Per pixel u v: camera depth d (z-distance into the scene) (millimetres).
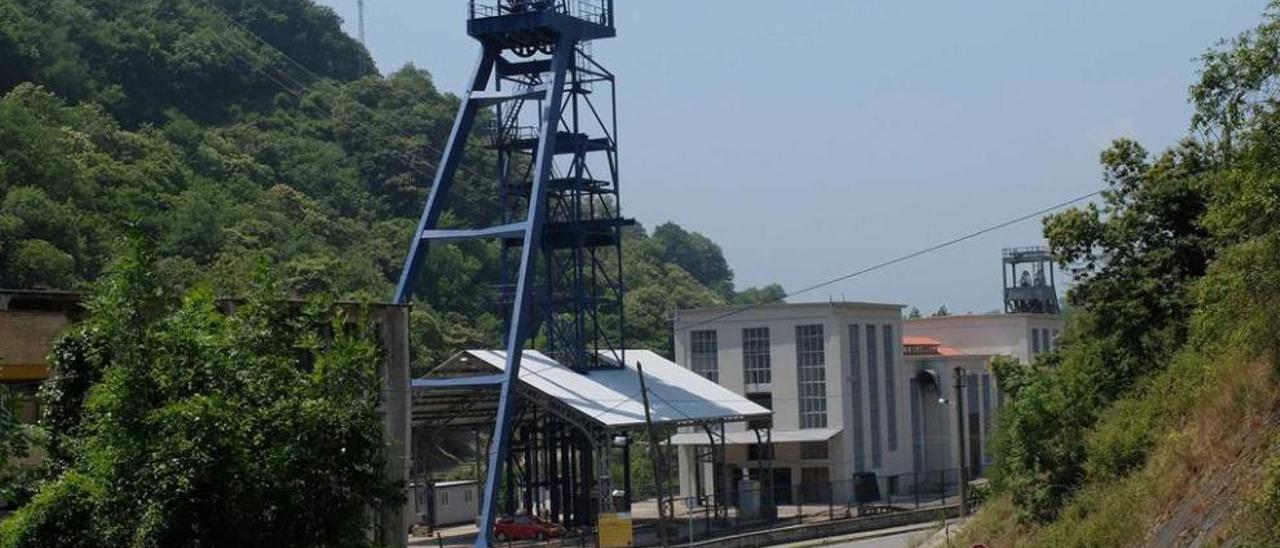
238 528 21922
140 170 98625
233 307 30625
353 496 23281
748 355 90438
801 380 88562
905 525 71688
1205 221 26078
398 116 137375
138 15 135625
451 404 68438
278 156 125000
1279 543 19797
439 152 136750
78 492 21297
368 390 24016
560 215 75812
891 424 92312
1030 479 40844
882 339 92125
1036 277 114812
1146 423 34781
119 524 21406
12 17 114812
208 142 120500
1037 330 106188
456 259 116938
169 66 129375
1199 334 33000
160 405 21953
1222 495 24547
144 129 116000
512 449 72500
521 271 61656
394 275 111875
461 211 128750
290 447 22375
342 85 145625
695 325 92375
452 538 67250
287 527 22500
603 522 60219
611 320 126312
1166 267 42375
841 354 87500
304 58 153125
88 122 104125
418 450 74312
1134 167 43938
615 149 70188
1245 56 25719
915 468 94375
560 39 65500
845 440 86938
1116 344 42375
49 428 23469
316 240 106562
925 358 96312
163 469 21359
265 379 22922
